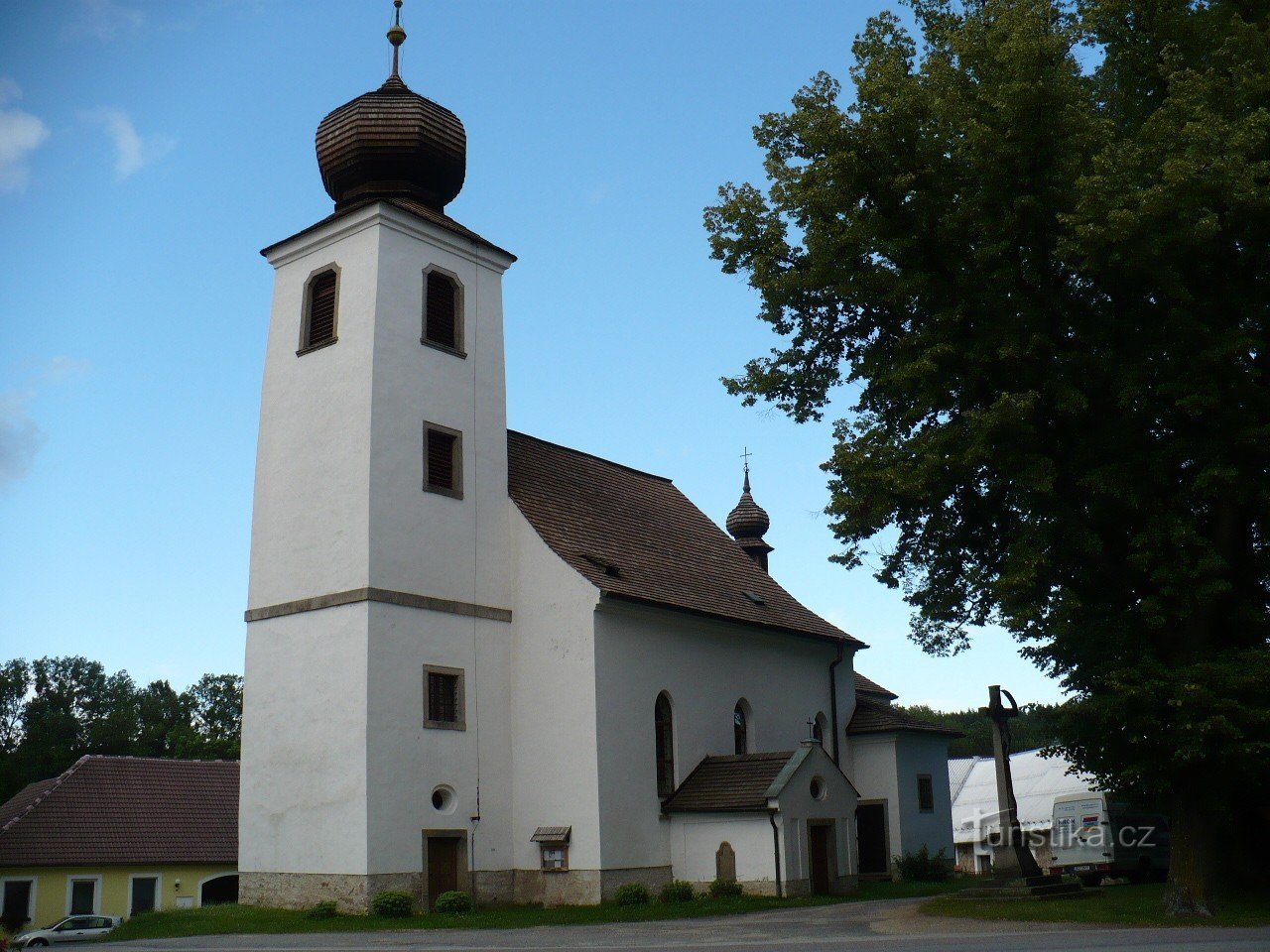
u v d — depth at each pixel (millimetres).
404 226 30688
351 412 28938
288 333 31156
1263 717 21312
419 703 27938
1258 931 19281
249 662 29391
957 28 26656
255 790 28422
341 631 27531
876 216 24812
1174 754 22172
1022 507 24688
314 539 28812
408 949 18500
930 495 24578
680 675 32500
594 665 29234
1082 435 24734
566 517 33406
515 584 31172
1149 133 23000
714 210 27641
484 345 32406
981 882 36969
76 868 43375
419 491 29297
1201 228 21500
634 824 29641
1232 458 23531
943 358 24266
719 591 36344
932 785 41125
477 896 28281
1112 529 25297
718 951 16516
